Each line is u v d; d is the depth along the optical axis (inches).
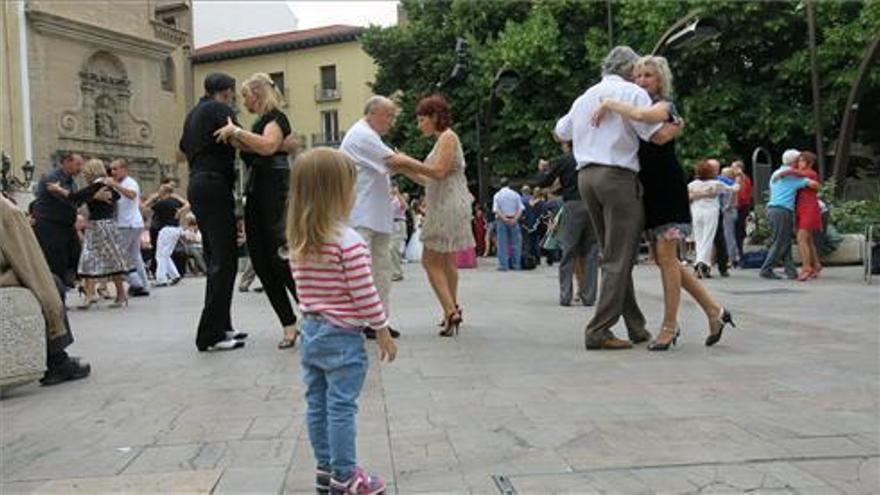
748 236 648.4
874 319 299.4
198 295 502.0
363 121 268.1
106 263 434.0
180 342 287.1
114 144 1571.1
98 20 1535.4
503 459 139.2
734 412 166.6
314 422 128.6
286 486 129.3
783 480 126.2
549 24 1139.3
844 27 952.3
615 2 1107.3
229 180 263.9
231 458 143.9
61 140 1455.5
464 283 518.6
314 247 123.8
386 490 125.6
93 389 209.3
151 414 178.4
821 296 383.6
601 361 226.2
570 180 365.4
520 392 187.8
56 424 173.3
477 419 164.6
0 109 1339.8
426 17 1352.1
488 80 1152.2
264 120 262.1
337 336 124.1
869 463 133.9
